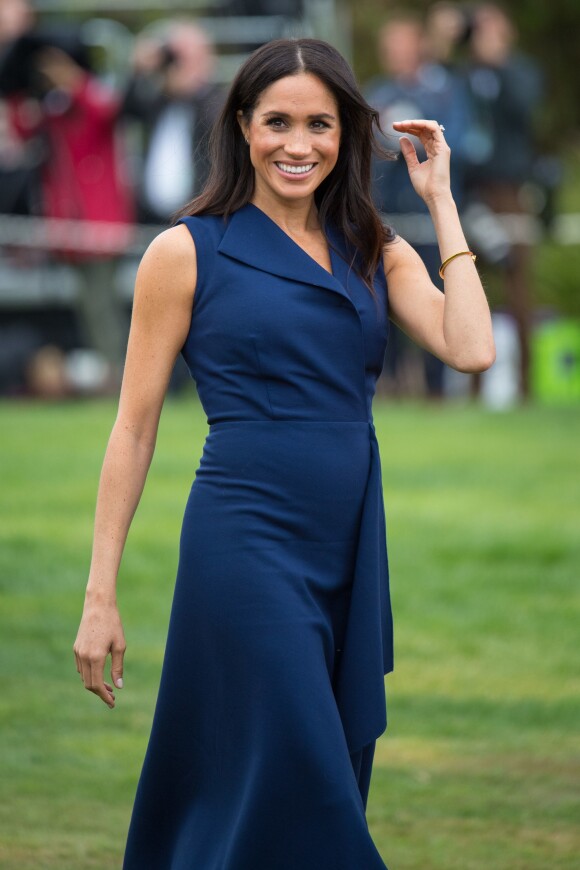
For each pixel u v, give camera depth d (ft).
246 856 34.45
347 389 36.11
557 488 92.99
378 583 36.37
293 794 34.37
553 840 47.42
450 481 94.38
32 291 133.18
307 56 36.19
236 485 35.73
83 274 126.72
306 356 35.70
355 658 35.99
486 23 126.21
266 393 35.83
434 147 37.78
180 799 36.81
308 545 35.83
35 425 108.58
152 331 36.45
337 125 36.45
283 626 35.09
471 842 47.26
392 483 93.56
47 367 132.67
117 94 122.83
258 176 36.78
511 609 71.77
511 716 58.90
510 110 126.52
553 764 54.08
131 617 68.95
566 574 76.69
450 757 54.75
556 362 139.64
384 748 55.62
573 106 245.65
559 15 242.99
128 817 49.11
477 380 135.44
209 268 36.17
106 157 123.65
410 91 123.03
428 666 64.39
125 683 61.41
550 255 174.40
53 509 85.56
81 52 123.13
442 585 74.64
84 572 75.20
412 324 37.27
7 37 123.34
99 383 129.59
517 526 83.97
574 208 175.94
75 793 50.93
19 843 46.60
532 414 119.75
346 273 36.58
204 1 155.84
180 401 126.93
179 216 37.42
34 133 123.44
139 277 36.47
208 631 35.70
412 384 135.74
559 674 63.62
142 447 36.91
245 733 35.17
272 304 35.70
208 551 35.76
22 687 60.90
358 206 37.01
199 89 119.44
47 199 124.06
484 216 127.85
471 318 36.40
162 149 119.75
